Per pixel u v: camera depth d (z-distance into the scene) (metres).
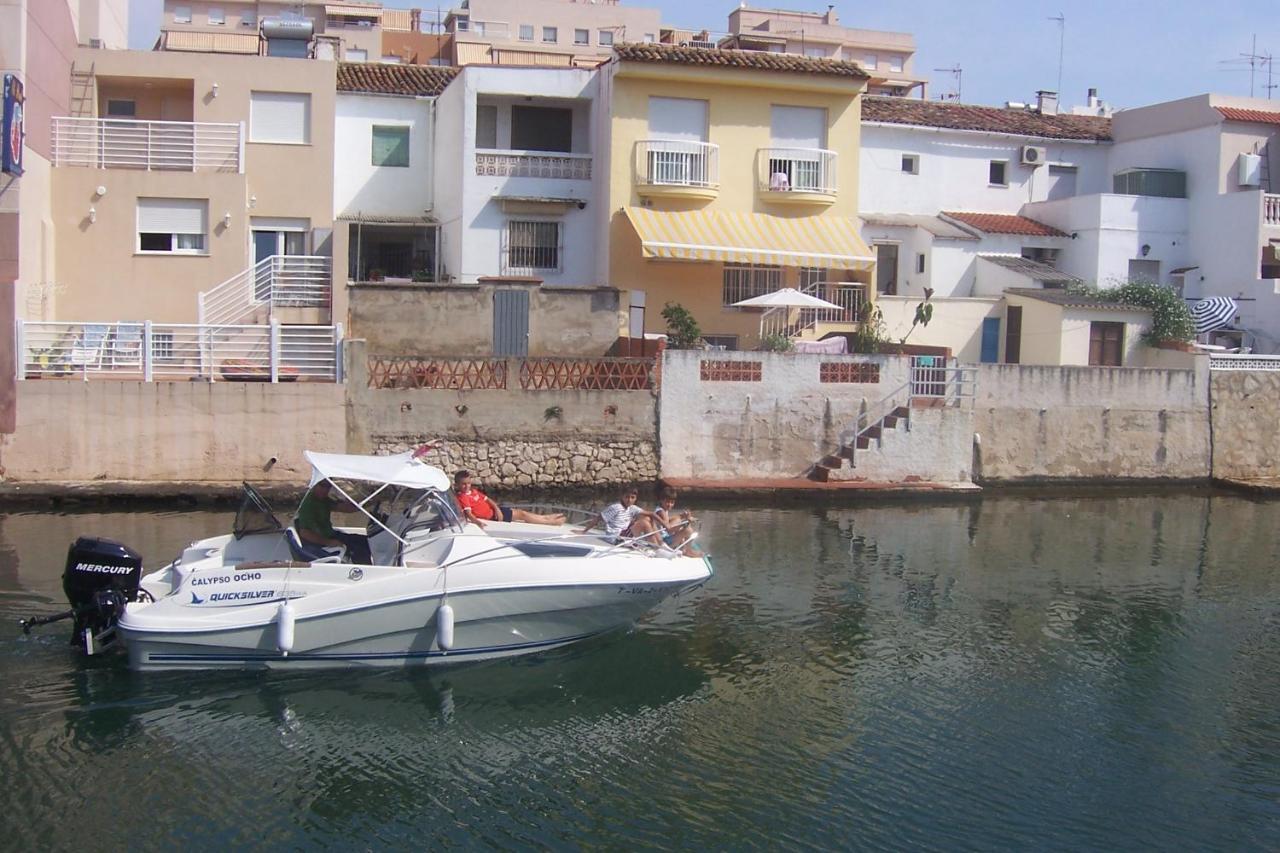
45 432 24.75
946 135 39.03
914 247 37.50
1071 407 30.36
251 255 31.19
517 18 70.62
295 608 14.45
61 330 26.36
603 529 17.19
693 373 27.61
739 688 14.74
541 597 15.16
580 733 13.37
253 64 31.23
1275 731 13.88
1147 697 14.82
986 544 23.05
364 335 28.73
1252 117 37.88
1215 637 17.25
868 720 13.88
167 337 27.09
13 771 12.05
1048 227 39.41
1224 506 28.38
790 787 12.21
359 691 14.34
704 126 32.91
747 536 23.08
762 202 33.38
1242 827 11.66
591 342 29.66
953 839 11.30
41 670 14.46
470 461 26.56
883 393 28.55
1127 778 12.60
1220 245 37.91
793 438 28.23
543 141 33.91
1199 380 31.09
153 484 24.77
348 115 34.62
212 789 11.89
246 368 26.23
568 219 33.22
